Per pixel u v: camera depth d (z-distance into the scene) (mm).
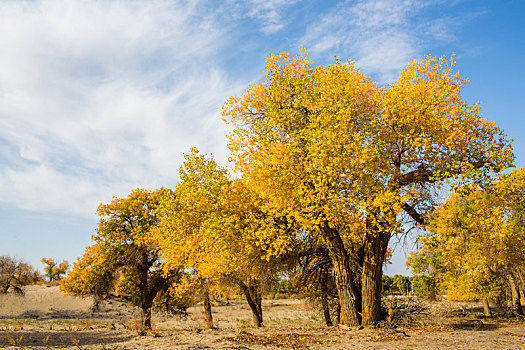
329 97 13000
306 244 17453
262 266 16688
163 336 12719
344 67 13461
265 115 14961
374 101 13430
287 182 12852
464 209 20031
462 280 25297
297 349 9656
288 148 12688
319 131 12102
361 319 13859
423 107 12648
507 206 17953
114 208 25266
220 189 16031
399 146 13742
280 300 68375
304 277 19188
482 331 13391
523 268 21250
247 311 45719
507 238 18578
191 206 16203
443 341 10469
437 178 12672
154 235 19672
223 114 15297
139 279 25438
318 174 12086
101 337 13234
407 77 13656
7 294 43562
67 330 16812
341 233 14953
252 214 14750
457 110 13156
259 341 10852
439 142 13172
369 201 12016
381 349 9445
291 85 14117
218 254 15195
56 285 55906
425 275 32656
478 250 19406
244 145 14617
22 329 16750
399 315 14125
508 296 29906
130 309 43969
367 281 13797
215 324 25781
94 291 26328
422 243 13352
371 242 14000
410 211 14109
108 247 24578
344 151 12281
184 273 21484
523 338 11008
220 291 19000
